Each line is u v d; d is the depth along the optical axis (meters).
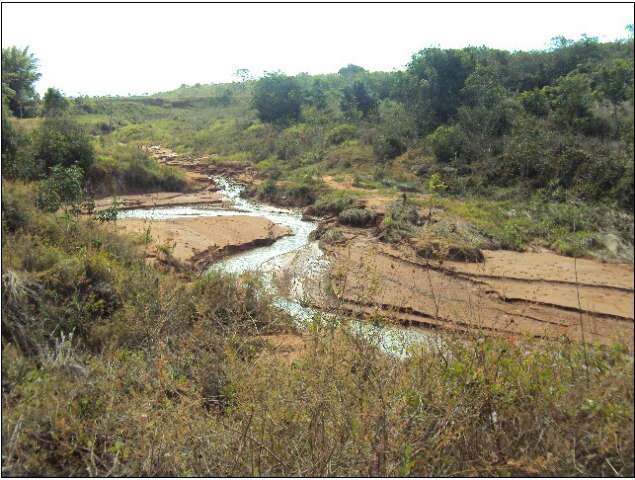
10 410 3.49
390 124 29.48
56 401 3.54
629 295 9.22
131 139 36.75
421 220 15.77
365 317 3.41
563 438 2.53
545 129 19.69
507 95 26.03
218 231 15.41
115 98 50.53
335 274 4.21
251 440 2.73
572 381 2.71
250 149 32.84
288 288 5.97
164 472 2.78
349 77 56.25
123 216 17.80
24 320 5.58
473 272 10.67
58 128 20.05
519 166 19.34
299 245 15.21
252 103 39.34
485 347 3.04
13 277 5.94
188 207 20.86
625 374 2.55
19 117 27.06
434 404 2.74
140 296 6.33
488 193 19.52
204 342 4.34
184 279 10.42
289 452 2.73
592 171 14.47
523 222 14.91
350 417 2.69
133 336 5.73
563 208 14.32
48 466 3.09
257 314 5.25
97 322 6.14
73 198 11.84
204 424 3.08
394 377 2.94
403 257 11.98
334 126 34.19
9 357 4.51
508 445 2.61
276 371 3.15
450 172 22.25
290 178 25.31
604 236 12.55
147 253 10.85
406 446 2.52
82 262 7.12
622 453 2.39
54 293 6.22
